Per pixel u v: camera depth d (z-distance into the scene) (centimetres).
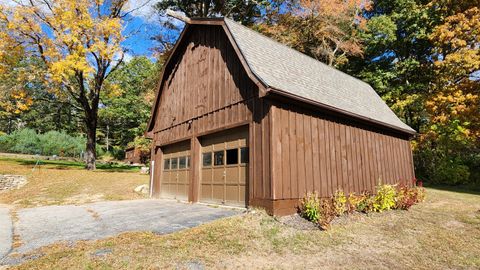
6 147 2791
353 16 2283
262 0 2455
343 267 495
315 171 852
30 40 1812
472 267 525
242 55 841
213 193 1012
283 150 777
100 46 1833
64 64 1720
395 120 1320
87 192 1396
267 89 724
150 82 2839
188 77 1238
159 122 1447
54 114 4106
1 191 1484
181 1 2431
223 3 2452
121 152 4472
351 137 1025
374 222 791
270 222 689
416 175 1936
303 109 861
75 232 632
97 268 432
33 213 889
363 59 2477
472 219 841
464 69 1709
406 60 2147
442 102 1698
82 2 1791
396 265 520
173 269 440
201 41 1183
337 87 1159
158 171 1388
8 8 1669
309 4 2189
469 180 1728
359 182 1013
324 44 2286
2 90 1855
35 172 1777
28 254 491
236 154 933
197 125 1119
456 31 1741
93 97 2161
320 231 676
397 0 2230
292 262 504
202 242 561
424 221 824
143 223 709
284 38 2272
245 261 491
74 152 3142
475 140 1714
